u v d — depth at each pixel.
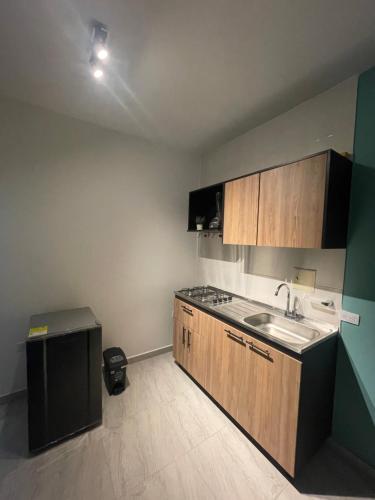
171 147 2.78
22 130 1.93
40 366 1.53
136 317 2.65
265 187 1.74
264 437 1.51
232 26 1.20
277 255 2.06
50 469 1.44
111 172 2.39
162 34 1.26
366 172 1.48
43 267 2.09
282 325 1.90
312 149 1.80
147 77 1.62
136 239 2.60
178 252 2.94
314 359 1.41
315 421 1.49
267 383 1.50
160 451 1.58
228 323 1.84
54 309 2.16
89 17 1.16
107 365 2.18
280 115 2.05
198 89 1.74
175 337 2.58
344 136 1.60
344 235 1.55
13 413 1.87
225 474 1.44
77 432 1.70
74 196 2.20
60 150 2.11
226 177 2.66
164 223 2.79
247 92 1.77
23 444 1.60
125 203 2.50
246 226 1.91
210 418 1.87
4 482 1.36
